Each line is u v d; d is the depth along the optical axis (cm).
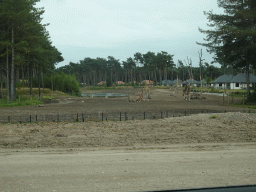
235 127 1320
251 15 3422
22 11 3694
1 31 3925
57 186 391
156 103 3709
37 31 4141
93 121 1616
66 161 571
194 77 17275
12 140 971
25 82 7900
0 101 3694
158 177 437
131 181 414
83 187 386
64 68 18938
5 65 4409
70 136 1064
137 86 14912
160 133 1138
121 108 2828
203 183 402
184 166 514
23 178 434
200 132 1166
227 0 3881
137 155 647
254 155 632
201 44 4006
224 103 3556
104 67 19538
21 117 1944
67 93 7600
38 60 4741
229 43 3750
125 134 1114
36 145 870
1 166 522
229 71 14488
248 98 3422
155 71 16725
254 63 3788
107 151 730
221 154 648
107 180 421
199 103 3638
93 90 12681
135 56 19062
